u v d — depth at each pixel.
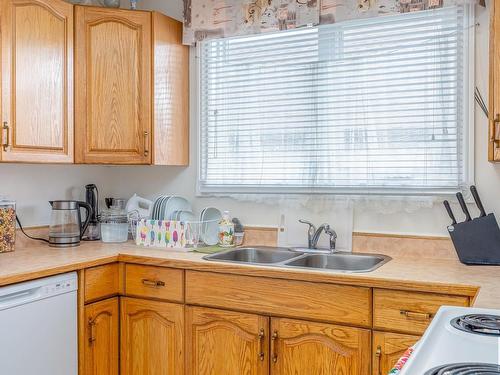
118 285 2.47
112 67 2.65
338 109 2.62
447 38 2.38
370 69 2.54
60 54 2.49
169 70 2.84
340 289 2.00
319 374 2.04
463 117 2.35
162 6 3.08
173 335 2.34
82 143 2.59
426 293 1.85
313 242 2.58
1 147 2.20
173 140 2.89
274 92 2.78
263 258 2.63
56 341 2.13
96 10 2.62
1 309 1.89
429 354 0.94
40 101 2.38
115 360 2.46
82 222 3.01
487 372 0.83
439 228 2.40
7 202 2.47
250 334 2.17
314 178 2.68
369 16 2.45
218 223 2.79
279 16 2.65
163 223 2.60
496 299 1.48
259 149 2.83
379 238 2.50
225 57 2.91
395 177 2.50
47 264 2.13
